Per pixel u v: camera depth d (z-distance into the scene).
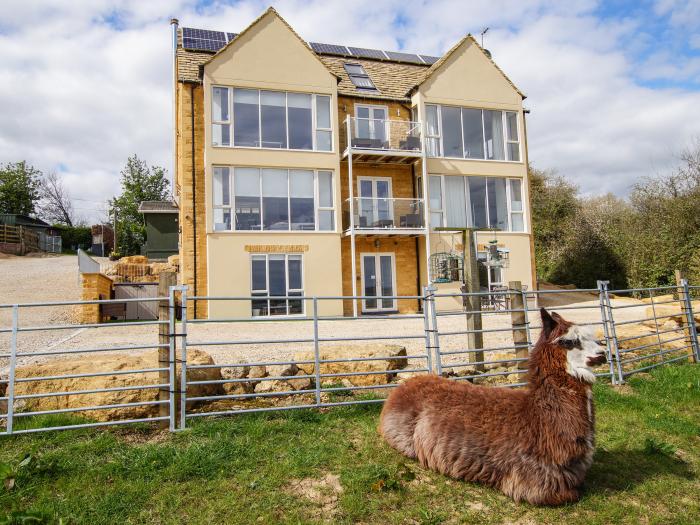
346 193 20.80
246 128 19.28
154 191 55.88
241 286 18.34
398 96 22.02
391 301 21.03
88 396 5.79
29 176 58.31
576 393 3.95
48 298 19.31
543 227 35.31
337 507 3.91
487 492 4.11
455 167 21.47
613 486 4.31
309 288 19.14
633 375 8.06
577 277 28.73
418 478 4.34
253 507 3.87
